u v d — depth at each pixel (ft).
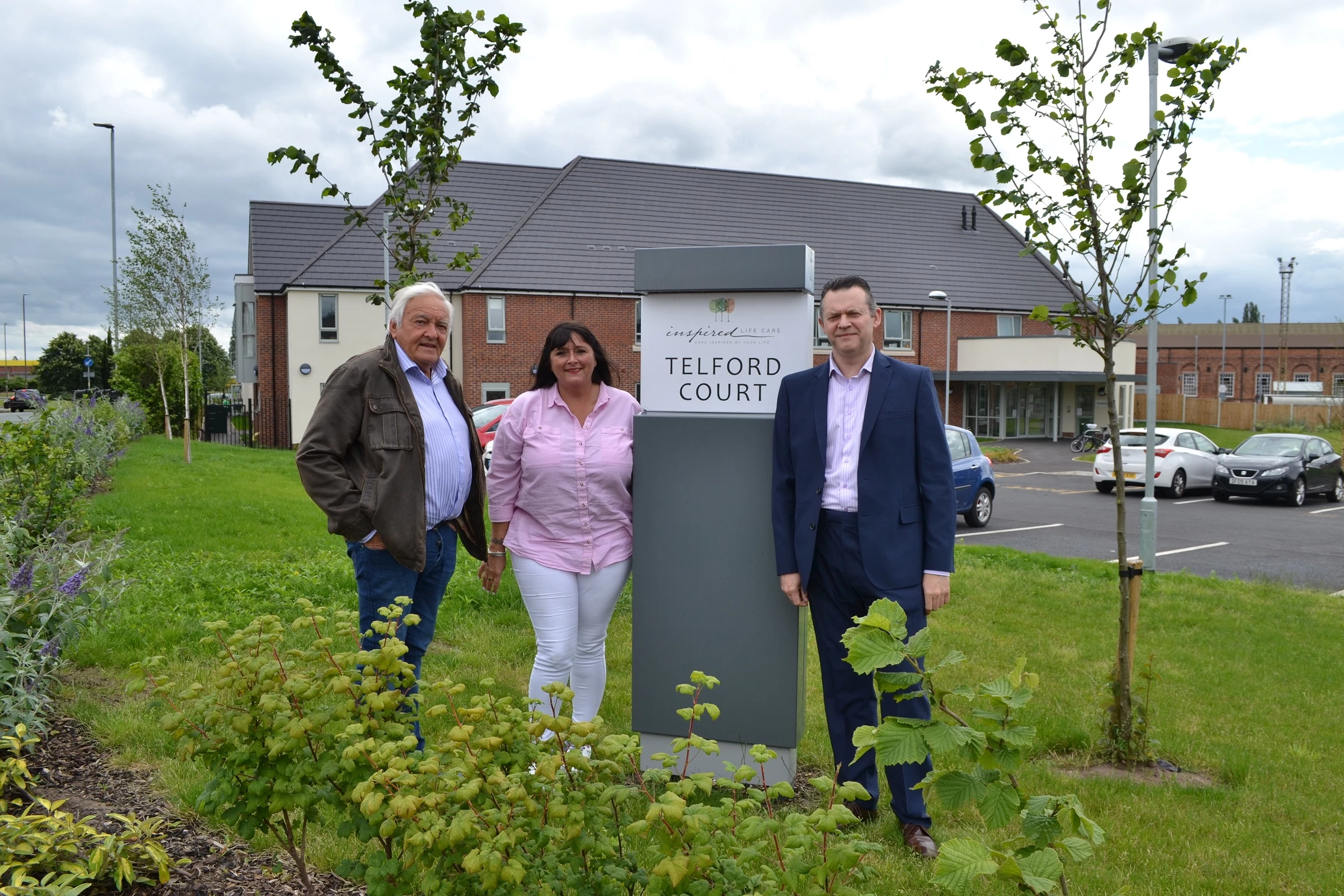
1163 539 46.73
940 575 11.53
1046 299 132.77
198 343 72.49
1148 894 10.55
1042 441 130.31
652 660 13.15
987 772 5.63
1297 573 37.42
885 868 10.60
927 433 11.55
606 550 12.98
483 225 109.29
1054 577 31.63
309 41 18.04
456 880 6.13
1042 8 14.47
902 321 124.67
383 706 6.79
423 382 11.96
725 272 12.83
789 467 12.07
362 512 11.10
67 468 27.84
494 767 6.33
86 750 12.69
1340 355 224.12
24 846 8.02
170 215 65.57
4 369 333.83
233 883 9.20
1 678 12.31
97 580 15.39
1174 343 238.68
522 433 12.87
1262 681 20.36
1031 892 5.61
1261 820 12.85
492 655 19.29
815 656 20.90
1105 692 15.33
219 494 43.37
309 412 98.99
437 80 18.69
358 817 6.64
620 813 7.41
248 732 6.89
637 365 107.96
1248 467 62.75
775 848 6.00
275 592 23.17
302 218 106.22
